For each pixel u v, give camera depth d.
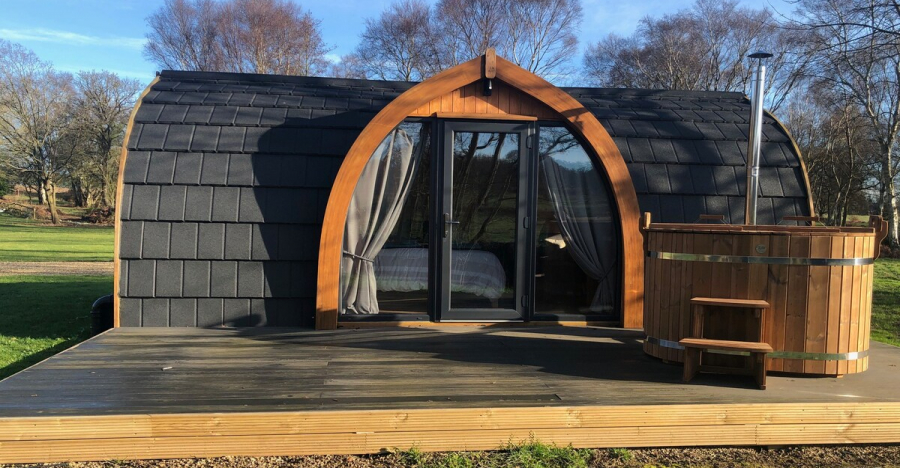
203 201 5.75
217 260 5.75
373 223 5.88
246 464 3.32
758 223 6.21
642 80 33.22
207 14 33.22
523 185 5.91
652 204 6.12
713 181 6.28
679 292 4.42
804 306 4.12
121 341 5.13
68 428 3.26
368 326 5.84
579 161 6.05
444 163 5.82
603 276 6.12
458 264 5.95
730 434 3.60
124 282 5.65
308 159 5.97
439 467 3.29
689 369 4.06
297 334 5.48
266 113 6.23
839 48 10.50
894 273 15.42
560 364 4.54
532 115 5.89
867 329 4.27
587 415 3.53
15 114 38.16
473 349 5.00
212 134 5.98
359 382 4.02
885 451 3.66
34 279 12.36
